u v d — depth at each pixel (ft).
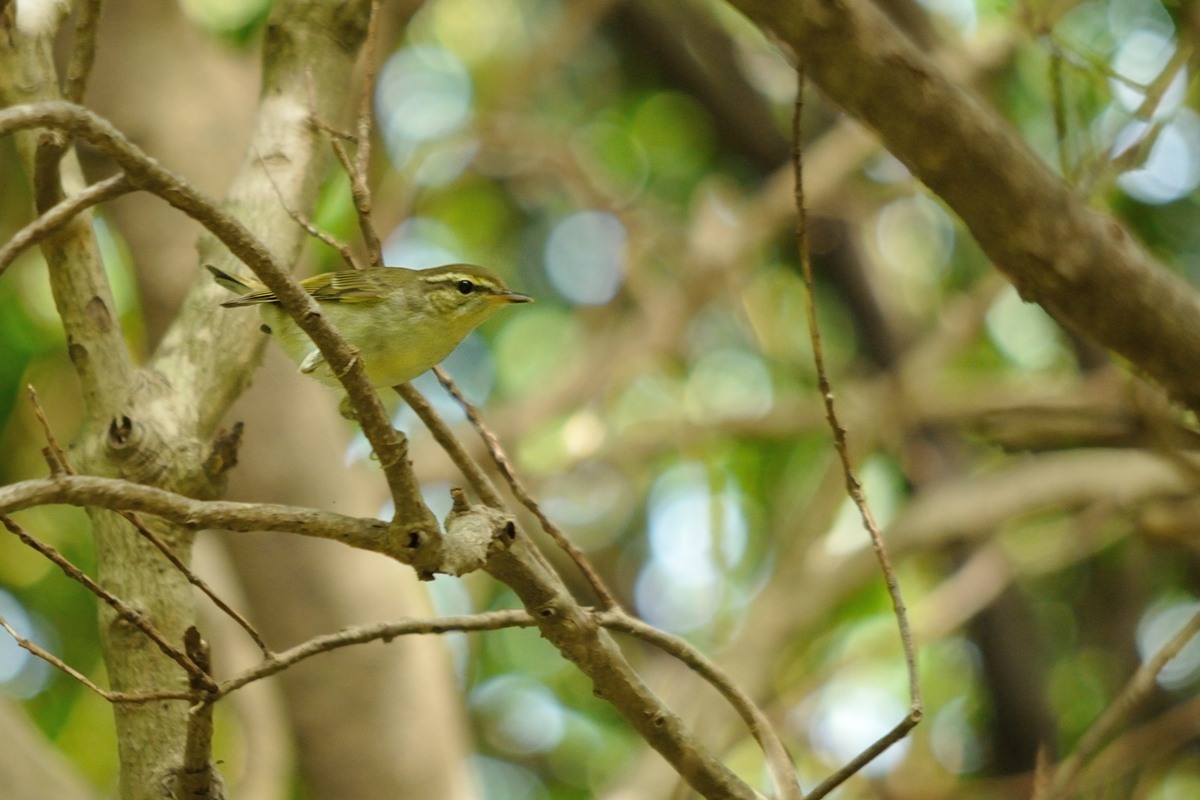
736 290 50.88
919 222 60.13
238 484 34.47
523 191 59.06
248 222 23.62
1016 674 48.47
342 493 35.32
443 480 46.47
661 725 19.13
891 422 46.19
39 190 19.65
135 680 19.47
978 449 55.93
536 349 58.90
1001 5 39.93
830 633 49.75
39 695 45.47
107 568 19.99
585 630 18.51
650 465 54.39
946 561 56.70
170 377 21.85
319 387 36.60
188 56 35.78
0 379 42.55
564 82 62.49
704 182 58.70
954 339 47.52
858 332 55.57
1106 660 50.72
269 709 36.96
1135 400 25.09
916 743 48.24
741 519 52.85
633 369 52.90
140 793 18.65
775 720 41.39
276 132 24.67
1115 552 51.80
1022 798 41.16
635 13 55.93
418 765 34.47
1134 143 22.62
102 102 34.60
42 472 47.52
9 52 21.39
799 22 18.57
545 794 51.96
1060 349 56.95
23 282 43.80
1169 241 51.01
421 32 58.23
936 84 19.01
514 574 17.93
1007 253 20.59
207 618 39.06
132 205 34.24
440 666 36.37
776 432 48.62
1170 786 47.09
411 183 49.39
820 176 48.75
